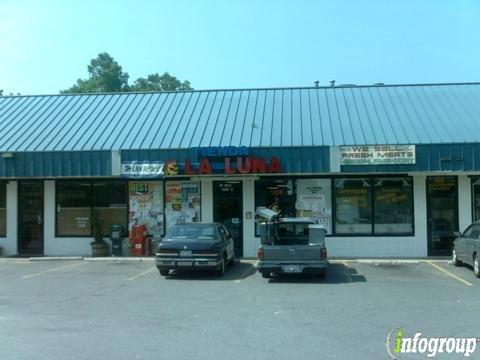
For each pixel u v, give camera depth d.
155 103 25.89
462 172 20.52
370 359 7.52
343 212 21.97
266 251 15.59
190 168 20.91
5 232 23.22
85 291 13.87
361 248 21.77
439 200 21.77
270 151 20.77
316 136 21.73
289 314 10.78
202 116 24.16
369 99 24.91
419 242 21.61
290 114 23.78
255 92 26.45
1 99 27.50
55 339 8.75
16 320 10.27
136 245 22.00
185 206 22.53
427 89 25.69
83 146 22.08
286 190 22.12
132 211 22.72
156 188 22.72
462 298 12.60
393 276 16.44
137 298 12.78
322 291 13.74
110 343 8.48
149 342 8.54
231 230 22.30
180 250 16.23
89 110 25.58
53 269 18.45
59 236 22.97
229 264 19.22
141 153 21.30
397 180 21.86
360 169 20.50
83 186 23.03
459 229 21.50
